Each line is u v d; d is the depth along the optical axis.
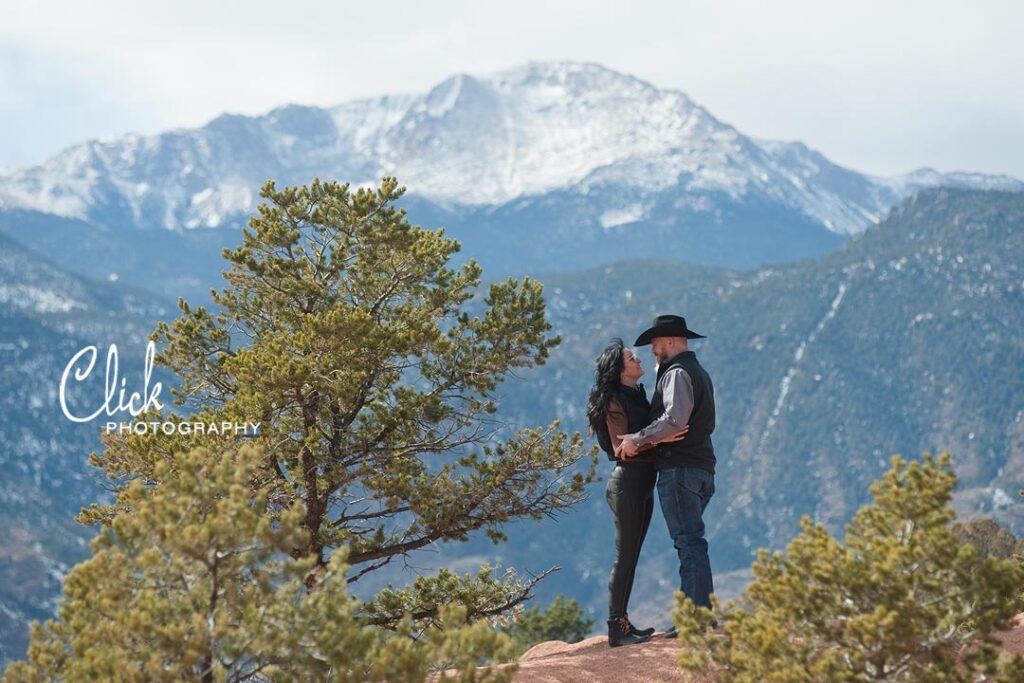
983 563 11.35
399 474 24.78
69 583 11.88
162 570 11.68
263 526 11.82
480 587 24.80
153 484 24.86
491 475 24.58
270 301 26.81
